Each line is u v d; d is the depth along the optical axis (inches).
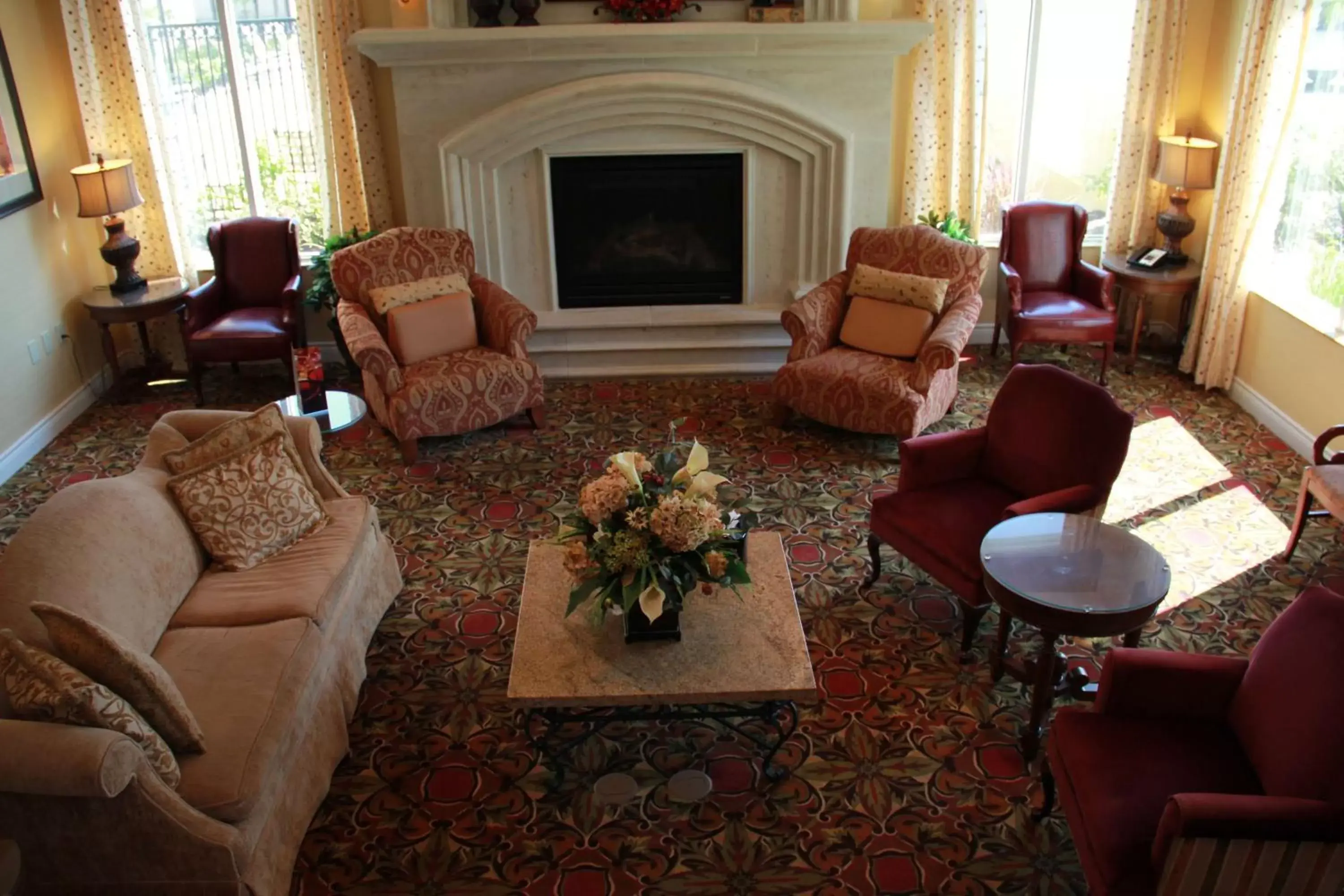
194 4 234.5
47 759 93.2
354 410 197.5
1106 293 232.8
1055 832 120.1
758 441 214.4
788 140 234.8
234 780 104.7
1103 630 119.0
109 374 249.0
